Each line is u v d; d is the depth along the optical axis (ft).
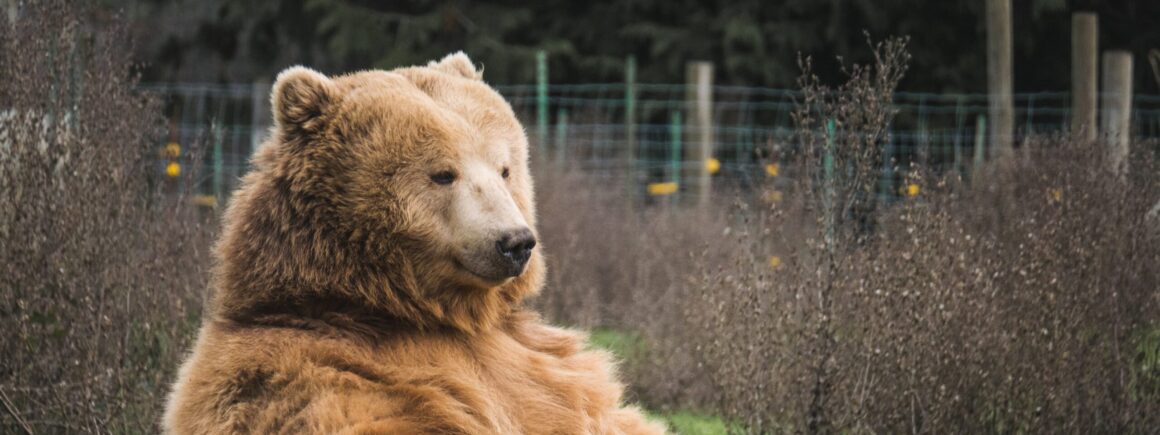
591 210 45.24
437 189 17.42
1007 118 40.96
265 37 86.02
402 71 19.01
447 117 17.78
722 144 67.97
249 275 17.67
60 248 22.84
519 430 17.94
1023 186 30.81
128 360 23.54
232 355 17.10
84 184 23.45
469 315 18.17
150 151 27.45
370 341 17.49
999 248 25.25
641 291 37.93
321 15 81.51
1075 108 40.55
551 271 38.50
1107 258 25.13
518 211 17.46
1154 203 27.27
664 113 75.77
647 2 76.28
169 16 89.76
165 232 26.40
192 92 80.18
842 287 23.40
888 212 28.71
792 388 23.65
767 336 24.06
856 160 23.47
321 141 17.61
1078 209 25.38
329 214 17.46
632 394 31.37
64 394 22.27
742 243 29.58
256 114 55.31
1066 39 70.64
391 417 16.37
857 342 23.24
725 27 72.13
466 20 77.71
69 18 24.79
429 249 17.43
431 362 17.62
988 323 22.93
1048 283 23.45
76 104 24.68
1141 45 68.39
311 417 16.05
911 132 69.77
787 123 71.97
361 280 17.47
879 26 70.44
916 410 22.93
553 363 19.02
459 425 16.81
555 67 77.51
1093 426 23.30
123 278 23.91
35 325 22.48
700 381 30.55
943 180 24.56
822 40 72.54
